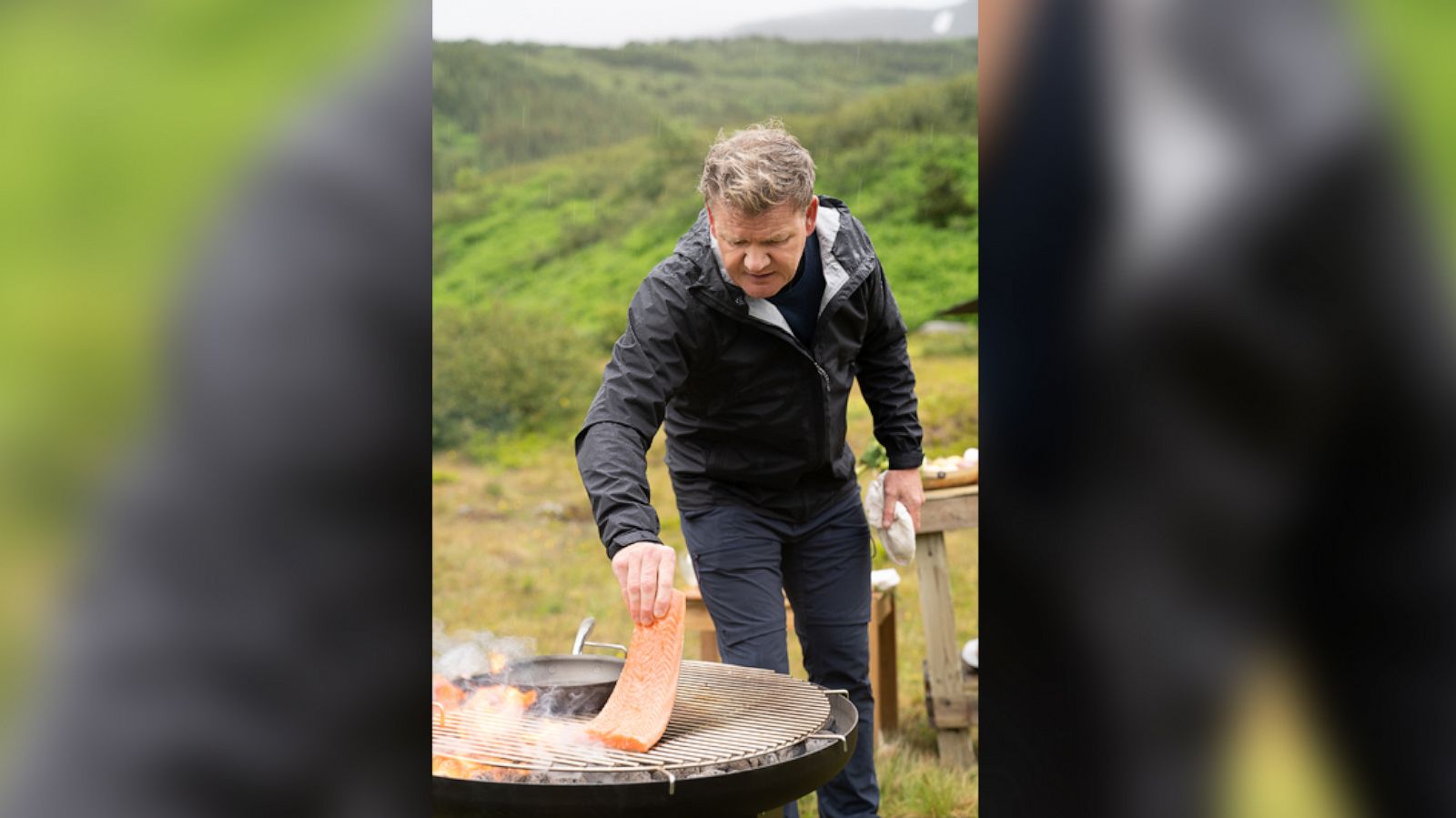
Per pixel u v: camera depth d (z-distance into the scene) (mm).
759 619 2414
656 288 2246
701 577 2465
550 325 9719
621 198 10766
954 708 3131
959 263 9828
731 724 1954
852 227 2391
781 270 2174
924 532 3113
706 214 2307
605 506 2084
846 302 2324
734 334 2273
